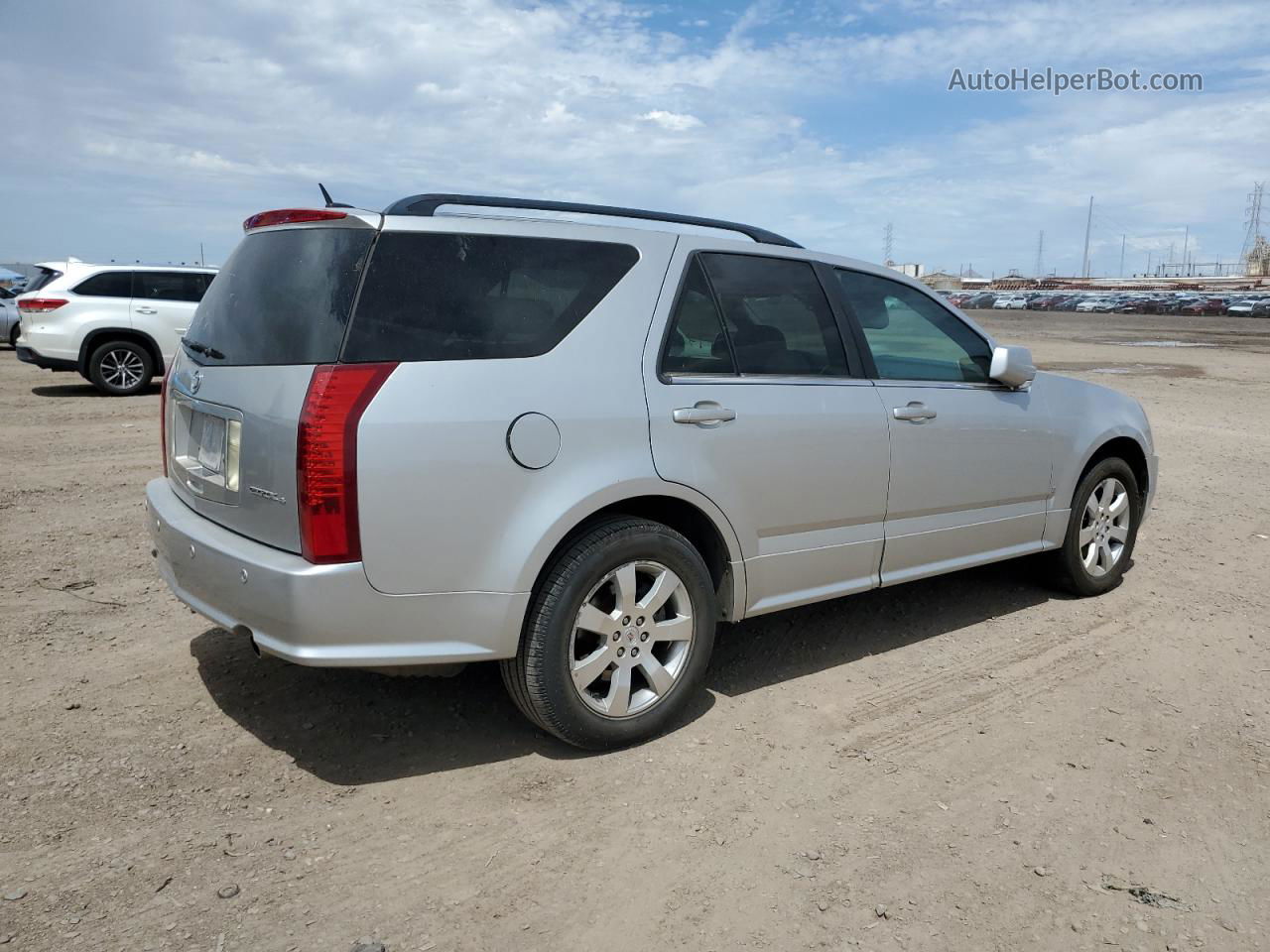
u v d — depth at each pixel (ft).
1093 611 17.15
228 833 9.72
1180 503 25.93
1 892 8.64
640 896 8.91
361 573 9.68
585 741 11.30
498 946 8.20
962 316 15.80
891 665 14.51
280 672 13.52
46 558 18.38
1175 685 13.97
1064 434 16.72
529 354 10.66
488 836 9.82
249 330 10.67
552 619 10.68
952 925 8.62
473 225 10.72
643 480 11.16
